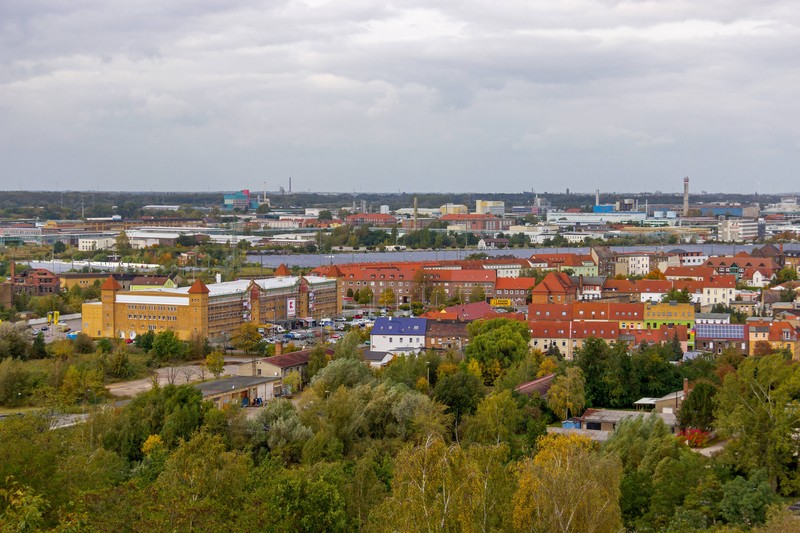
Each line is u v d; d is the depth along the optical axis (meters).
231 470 163.75
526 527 136.50
